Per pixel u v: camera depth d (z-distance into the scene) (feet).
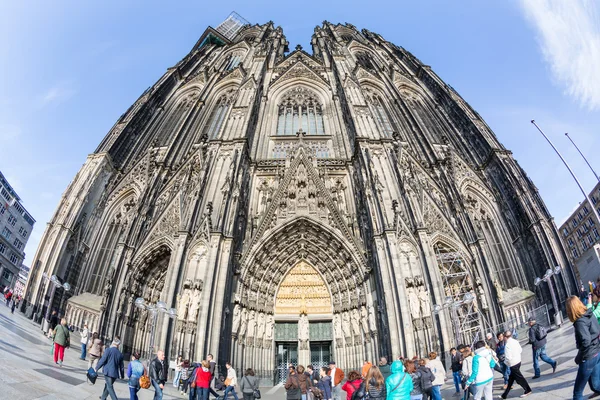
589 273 223.30
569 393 39.73
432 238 128.26
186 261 110.93
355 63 205.87
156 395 52.47
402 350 97.76
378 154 135.54
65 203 130.62
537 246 125.29
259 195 145.79
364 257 124.47
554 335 86.94
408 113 179.83
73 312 119.55
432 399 50.42
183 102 203.51
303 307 130.82
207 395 57.11
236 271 120.26
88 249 134.51
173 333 100.68
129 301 119.24
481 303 114.42
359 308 121.29
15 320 95.81
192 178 142.31
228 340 108.99
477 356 39.17
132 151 163.63
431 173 152.76
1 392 35.96
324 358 125.49
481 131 158.10
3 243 367.25
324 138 167.02
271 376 118.52
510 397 46.68
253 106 160.56
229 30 321.32
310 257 139.44
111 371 43.32
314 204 138.62
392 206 119.75
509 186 140.36
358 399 46.57
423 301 102.94
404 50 242.99
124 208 147.43
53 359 68.69
